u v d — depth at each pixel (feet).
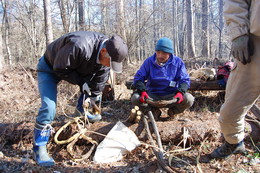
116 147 8.99
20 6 60.23
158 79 11.32
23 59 79.46
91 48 7.91
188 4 52.42
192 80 14.64
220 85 13.67
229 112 6.87
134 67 26.66
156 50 10.74
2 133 9.82
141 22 30.07
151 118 9.84
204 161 8.39
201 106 13.99
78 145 9.52
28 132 9.80
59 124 10.09
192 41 52.65
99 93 9.89
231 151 8.14
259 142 9.42
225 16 6.24
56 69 7.99
